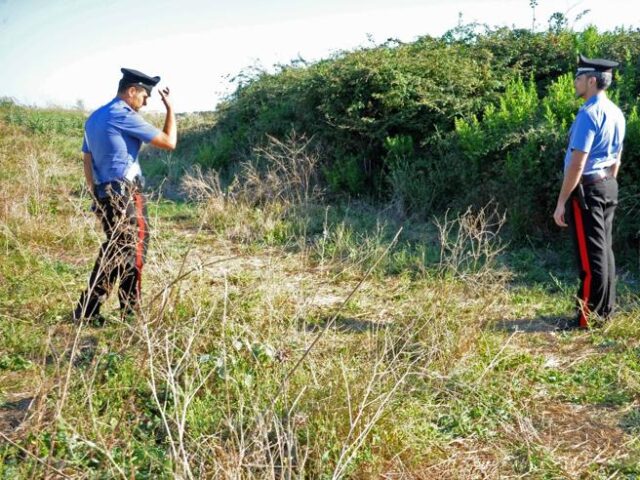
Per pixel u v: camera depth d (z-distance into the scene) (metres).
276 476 3.28
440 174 9.24
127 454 3.40
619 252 7.16
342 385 3.86
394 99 10.03
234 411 3.83
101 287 5.17
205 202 9.80
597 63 5.21
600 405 4.30
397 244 8.02
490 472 3.55
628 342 5.15
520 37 11.47
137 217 5.20
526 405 4.23
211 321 4.91
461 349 4.77
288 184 10.05
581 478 3.51
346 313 5.88
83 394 3.90
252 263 7.50
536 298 6.18
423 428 3.84
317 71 11.73
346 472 3.39
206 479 3.23
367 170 10.53
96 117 5.21
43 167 12.03
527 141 8.13
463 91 9.98
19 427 3.62
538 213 7.88
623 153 7.27
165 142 5.34
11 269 6.65
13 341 4.95
